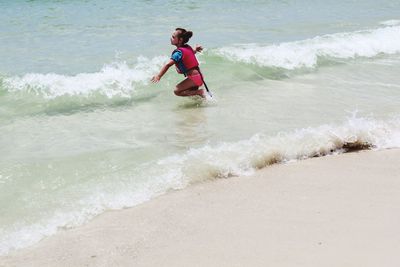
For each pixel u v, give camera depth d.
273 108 7.07
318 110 6.93
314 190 4.51
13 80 7.75
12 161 5.11
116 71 8.45
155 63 9.04
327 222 3.84
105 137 5.98
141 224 3.91
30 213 4.07
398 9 17.80
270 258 3.32
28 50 11.02
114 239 3.68
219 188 4.57
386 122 6.22
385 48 11.16
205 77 8.66
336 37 11.58
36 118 6.73
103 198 4.33
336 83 8.52
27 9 17.36
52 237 3.73
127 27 13.83
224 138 5.87
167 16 15.72
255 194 4.44
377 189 4.51
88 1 19.00
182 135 6.02
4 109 7.02
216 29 13.60
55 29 13.60
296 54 9.98
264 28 13.91
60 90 7.69
